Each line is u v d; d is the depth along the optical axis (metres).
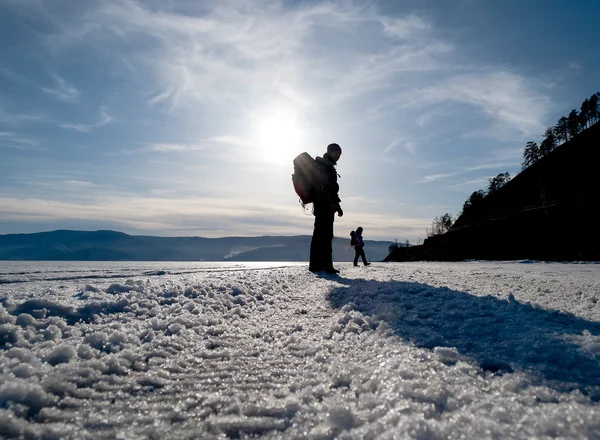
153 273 6.19
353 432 1.07
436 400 1.27
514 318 2.64
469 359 1.77
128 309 2.80
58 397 1.34
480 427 1.04
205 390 1.54
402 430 1.02
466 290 4.29
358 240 14.28
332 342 2.30
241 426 1.21
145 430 1.17
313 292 4.49
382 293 4.02
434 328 2.50
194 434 1.16
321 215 7.42
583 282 5.14
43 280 4.77
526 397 1.29
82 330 2.21
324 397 1.45
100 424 1.20
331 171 7.41
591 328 2.39
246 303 3.64
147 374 1.67
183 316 2.74
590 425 1.02
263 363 1.93
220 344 2.26
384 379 1.50
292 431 1.17
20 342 1.82
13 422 1.10
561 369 1.61
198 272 6.69
